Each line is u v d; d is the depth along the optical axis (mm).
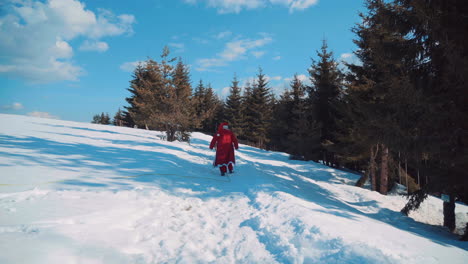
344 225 2963
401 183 12656
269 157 19828
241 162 10750
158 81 16297
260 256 2330
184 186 4848
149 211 3232
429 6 5461
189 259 2188
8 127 11477
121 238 2332
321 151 21828
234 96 44969
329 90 20750
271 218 3201
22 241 1827
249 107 43562
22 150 5906
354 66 11578
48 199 3008
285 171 12891
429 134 5523
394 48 6656
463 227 7387
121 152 7984
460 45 5117
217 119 51094
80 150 7270
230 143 6824
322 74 21016
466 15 5246
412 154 5863
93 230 2344
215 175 6504
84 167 5090
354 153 13125
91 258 1830
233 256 2371
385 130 6133
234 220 3346
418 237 3229
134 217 2936
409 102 5488
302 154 21453
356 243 2256
